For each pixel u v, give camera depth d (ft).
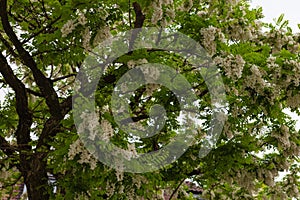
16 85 23.35
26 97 23.85
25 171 23.02
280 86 22.65
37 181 22.36
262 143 26.25
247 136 25.39
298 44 24.58
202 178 27.55
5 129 27.07
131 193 20.27
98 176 19.15
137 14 22.21
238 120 24.75
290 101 23.30
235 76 20.84
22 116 23.88
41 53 21.91
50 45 20.86
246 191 29.86
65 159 18.70
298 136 26.11
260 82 21.79
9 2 25.59
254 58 21.95
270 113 24.04
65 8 18.83
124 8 20.40
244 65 21.79
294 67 22.06
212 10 22.94
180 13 22.38
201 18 21.75
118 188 19.84
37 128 27.53
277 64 22.45
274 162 26.03
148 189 22.24
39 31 21.59
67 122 19.43
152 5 19.10
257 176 25.82
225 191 31.50
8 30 21.57
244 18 23.31
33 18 25.35
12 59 25.38
